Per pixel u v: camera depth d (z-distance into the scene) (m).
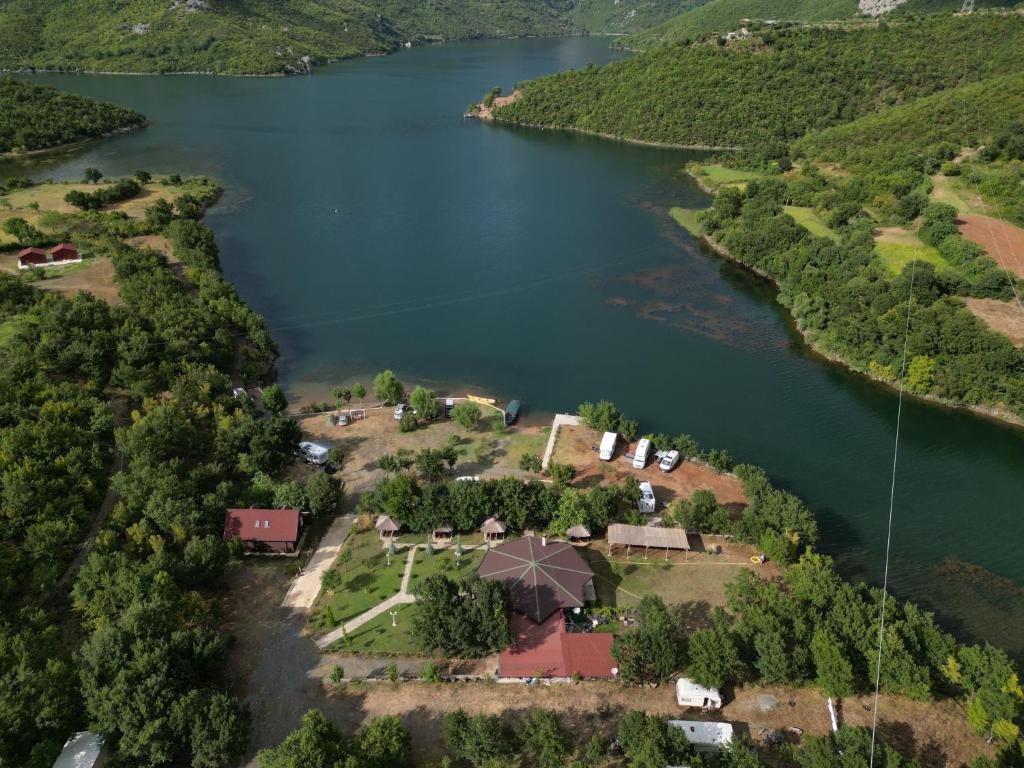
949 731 58.56
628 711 59.91
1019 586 77.50
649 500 84.88
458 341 132.62
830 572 69.69
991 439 104.75
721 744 54.34
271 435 92.25
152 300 126.56
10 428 83.94
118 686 53.59
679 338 135.25
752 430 106.44
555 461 95.25
